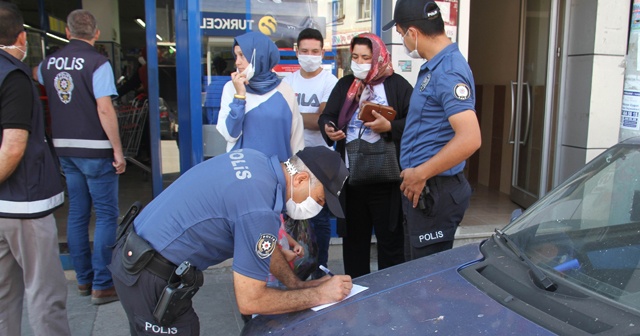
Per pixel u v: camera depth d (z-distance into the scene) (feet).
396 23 9.64
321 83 13.64
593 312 5.78
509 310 6.07
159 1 15.47
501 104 22.59
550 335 5.49
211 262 7.29
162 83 15.98
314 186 7.04
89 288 13.42
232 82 10.69
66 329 9.80
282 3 15.19
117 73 28.30
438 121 9.13
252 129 10.83
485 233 16.81
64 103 12.09
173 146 15.99
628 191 7.29
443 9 15.56
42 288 9.34
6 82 8.47
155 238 7.00
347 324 6.23
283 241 8.86
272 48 10.82
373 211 11.95
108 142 12.44
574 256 6.88
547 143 18.62
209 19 14.71
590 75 16.75
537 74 19.47
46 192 9.23
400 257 12.14
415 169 8.96
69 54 12.09
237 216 6.67
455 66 8.82
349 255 12.54
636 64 15.83
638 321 5.52
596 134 17.06
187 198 6.96
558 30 17.93
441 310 6.24
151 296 7.05
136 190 23.20
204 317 12.44
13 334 9.53
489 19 23.49
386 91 11.69
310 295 6.84
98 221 12.71
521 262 7.11
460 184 9.57
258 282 6.64
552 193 8.32
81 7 26.68
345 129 11.98
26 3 24.39
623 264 6.50
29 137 9.02
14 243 9.04
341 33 15.76
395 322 6.11
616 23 16.56
